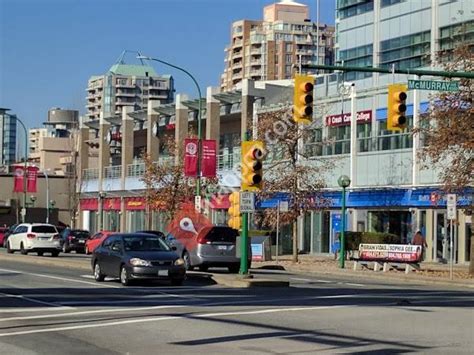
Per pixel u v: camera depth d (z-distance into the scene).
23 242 45.22
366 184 46.59
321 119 49.94
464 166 30.89
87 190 80.44
